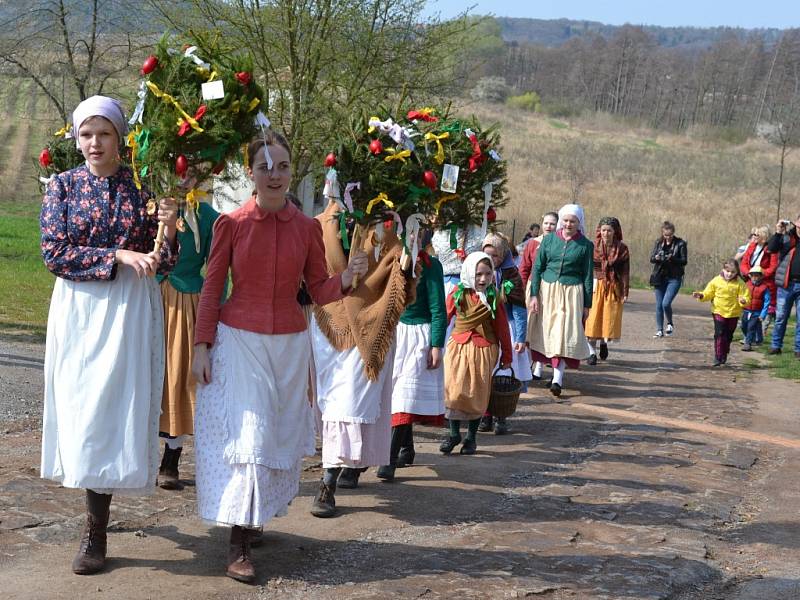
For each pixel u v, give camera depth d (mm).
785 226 15414
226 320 4859
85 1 13445
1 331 12562
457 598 4770
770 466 8336
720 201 44438
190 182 4727
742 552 5953
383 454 6262
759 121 89625
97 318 4672
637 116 109312
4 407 8461
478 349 7930
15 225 27344
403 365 7113
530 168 51250
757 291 15633
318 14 13984
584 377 12711
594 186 46906
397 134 5684
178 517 5824
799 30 101000
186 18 13844
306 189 17297
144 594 4570
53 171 6840
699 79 108438
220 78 4625
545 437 8992
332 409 6055
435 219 6156
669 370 13617
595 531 6113
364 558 5305
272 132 4891
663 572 5352
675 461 8211
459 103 15359
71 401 4641
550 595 4914
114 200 4785
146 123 4617
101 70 13633
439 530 5930
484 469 7590
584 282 11086
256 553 5289
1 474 6375
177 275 6270
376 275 6152
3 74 13828
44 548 5121
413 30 14484
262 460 4742
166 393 6262
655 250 17172
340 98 14797
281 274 4887
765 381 12891
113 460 4641
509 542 5750
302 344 4992
